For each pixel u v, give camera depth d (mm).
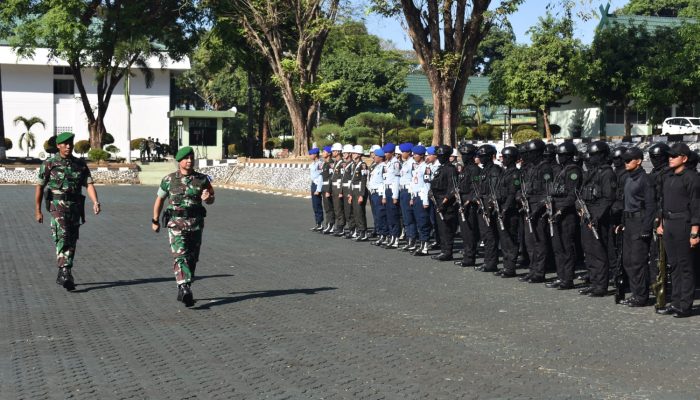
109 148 58188
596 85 43875
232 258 14703
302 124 39406
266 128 67312
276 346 8109
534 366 7391
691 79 40406
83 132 64625
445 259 14797
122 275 12633
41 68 63375
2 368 7285
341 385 6742
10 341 8320
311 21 37906
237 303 10398
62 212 11211
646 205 10180
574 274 12281
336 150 18984
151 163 49250
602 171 11242
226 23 44125
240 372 7141
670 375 7117
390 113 62344
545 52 47094
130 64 47625
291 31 41719
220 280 12242
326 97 38781
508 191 12766
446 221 14656
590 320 9508
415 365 7391
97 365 7379
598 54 43906
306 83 38719
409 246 16203
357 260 14703
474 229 13984
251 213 24609
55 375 7051
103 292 11180
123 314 9703
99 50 46656
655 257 10469
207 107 75750
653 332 8867
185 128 53906
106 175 40938
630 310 10195
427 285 11977
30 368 7281
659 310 9953
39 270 13070
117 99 65000
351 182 18109
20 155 63188
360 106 66000
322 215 19797
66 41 42438
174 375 7047
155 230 10430
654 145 10211
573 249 11820
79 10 43406
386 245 16875
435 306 10289
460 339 8453
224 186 40750
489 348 8062
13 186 37094
